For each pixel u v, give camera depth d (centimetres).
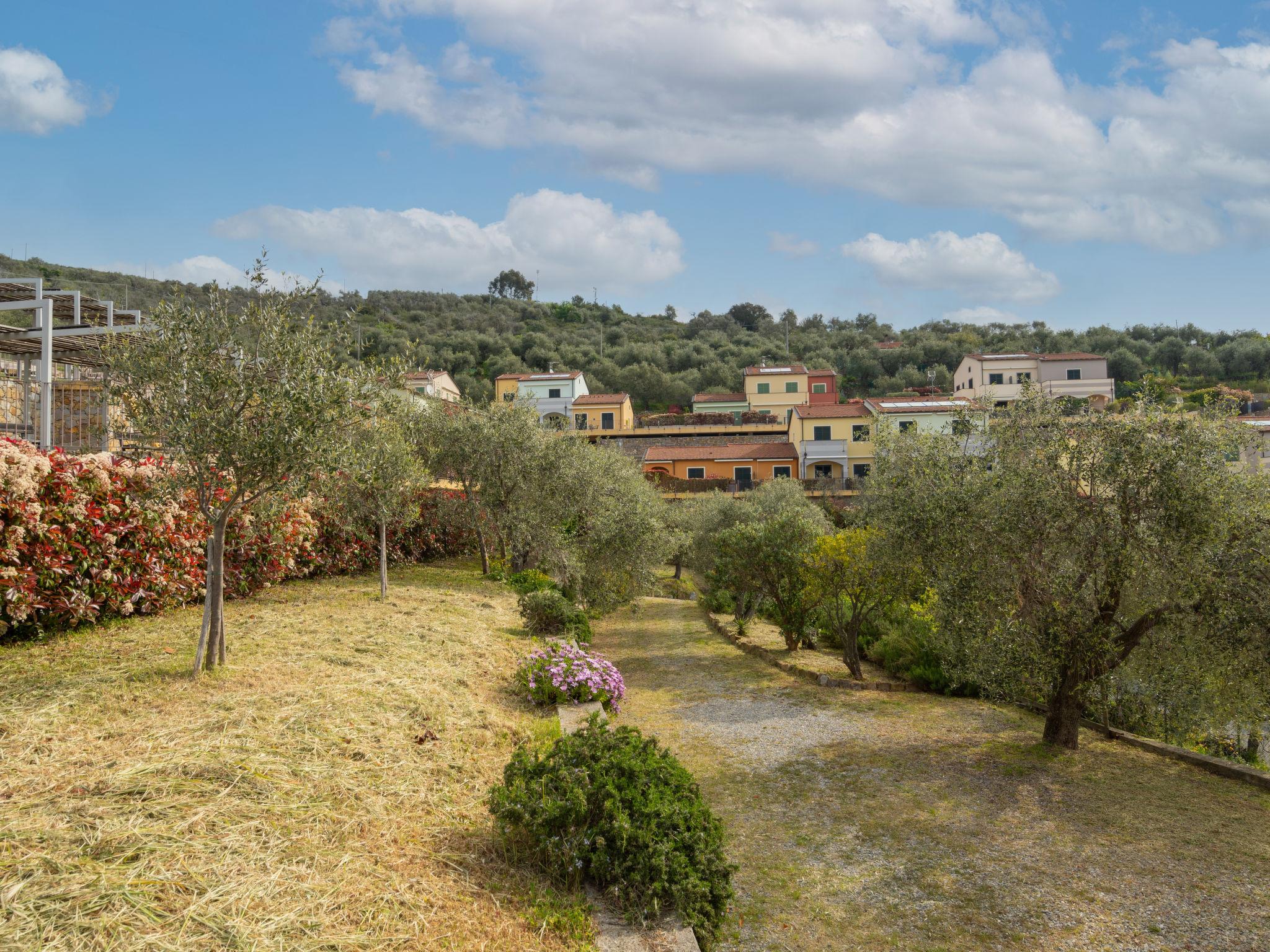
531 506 1703
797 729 1005
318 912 363
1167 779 798
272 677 706
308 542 1346
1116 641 820
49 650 739
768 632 1891
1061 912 529
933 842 649
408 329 7519
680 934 416
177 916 331
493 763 639
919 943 495
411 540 1903
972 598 833
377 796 511
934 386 6706
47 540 770
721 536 1634
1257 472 738
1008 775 813
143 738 521
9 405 1462
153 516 758
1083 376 5784
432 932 373
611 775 503
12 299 1436
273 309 659
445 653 962
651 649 1700
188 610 1002
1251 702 797
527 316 10031
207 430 621
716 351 8531
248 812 439
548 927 408
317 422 646
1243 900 537
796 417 4791
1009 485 795
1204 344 7638
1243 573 696
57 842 370
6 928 300
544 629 1290
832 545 1303
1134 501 739
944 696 1209
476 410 1839
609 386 7212
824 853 632
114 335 652
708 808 511
